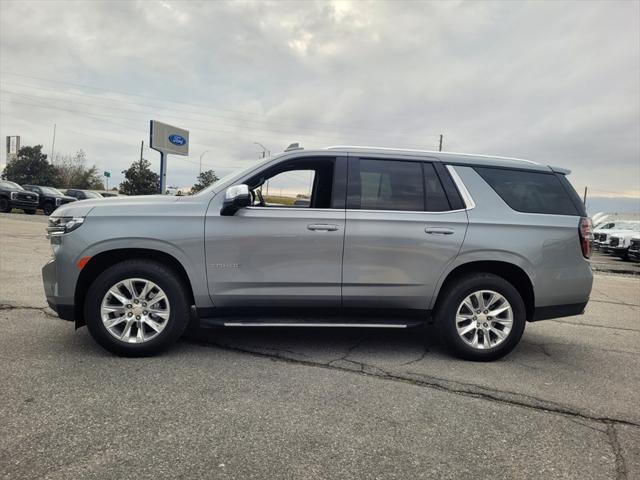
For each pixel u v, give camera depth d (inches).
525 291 185.0
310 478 98.5
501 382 158.1
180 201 170.1
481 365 175.5
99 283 160.7
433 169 182.2
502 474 103.2
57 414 121.3
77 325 168.1
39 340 180.5
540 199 185.6
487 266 182.4
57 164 2864.2
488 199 181.0
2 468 97.1
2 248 435.8
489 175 184.7
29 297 247.4
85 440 109.3
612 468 107.6
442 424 125.3
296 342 193.3
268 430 117.7
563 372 172.1
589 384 160.4
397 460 106.9
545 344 210.8
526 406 139.7
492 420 129.1
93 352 169.6
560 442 118.6
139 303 165.3
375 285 173.5
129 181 1807.3
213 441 111.3
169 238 163.8
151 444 108.8
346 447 111.4
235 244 167.2
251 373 155.8
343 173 177.3
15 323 201.5
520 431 123.6
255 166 177.5
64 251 160.4
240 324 167.5
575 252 182.4
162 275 164.1
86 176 2763.3
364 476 100.0
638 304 333.7
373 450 110.6
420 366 170.6
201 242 165.6
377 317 178.7
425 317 180.2
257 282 168.9
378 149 183.5
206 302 169.5
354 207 173.9
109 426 116.3
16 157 2527.1
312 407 131.9
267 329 211.0
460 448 113.4
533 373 169.2
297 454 107.4
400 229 173.3
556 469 106.2
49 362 158.2
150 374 151.1
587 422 130.8
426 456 109.1
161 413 124.3
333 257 171.0
